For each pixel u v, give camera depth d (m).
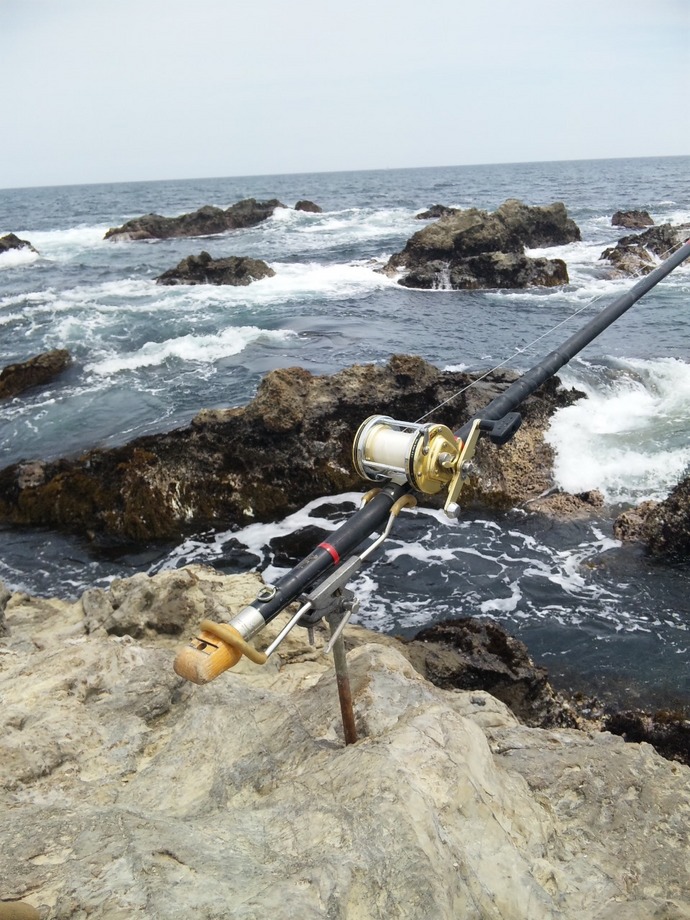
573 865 2.49
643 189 62.84
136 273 28.64
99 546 9.43
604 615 7.43
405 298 21.59
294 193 84.81
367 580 8.23
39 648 5.11
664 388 11.91
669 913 2.33
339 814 2.22
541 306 20.02
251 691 3.38
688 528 8.20
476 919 2.05
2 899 1.94
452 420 10.56
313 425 10.23
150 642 5.31
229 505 9.85
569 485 9.79
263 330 17.27
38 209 77.25
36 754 3.11
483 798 2.44
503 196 60.97
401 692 3.18
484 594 7.89
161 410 12.46
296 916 1.84
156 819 2.38
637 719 6.04
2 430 11.95
